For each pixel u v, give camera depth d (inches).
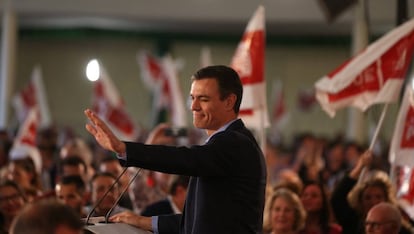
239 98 311.1
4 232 494.0
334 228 520.4
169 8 1643.7
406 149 509.7
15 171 639.1
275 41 1918.1
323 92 500.7
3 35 1646.2
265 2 1637.6
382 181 498.9
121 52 1931.6
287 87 1946.4
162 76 1063.6
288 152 1133.7
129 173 609.9
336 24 1694.1
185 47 1926.7
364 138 1392.7
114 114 889.5
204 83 306.8
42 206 221.5
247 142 303.3
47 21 1774.1
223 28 1814.7
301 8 1633.9
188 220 309.7
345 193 500.4
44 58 1930.4
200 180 303.9
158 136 605.9
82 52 1930.4
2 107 1642.5
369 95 495.2
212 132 315.3
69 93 1931.6
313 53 1941.4
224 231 300.5
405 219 533.3
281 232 489.1
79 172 621.6
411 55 494.3
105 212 467.8
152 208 527.8
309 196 519.5
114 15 1646.2
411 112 507.8
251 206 304.8
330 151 954.1
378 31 1641.2
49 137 904.9
